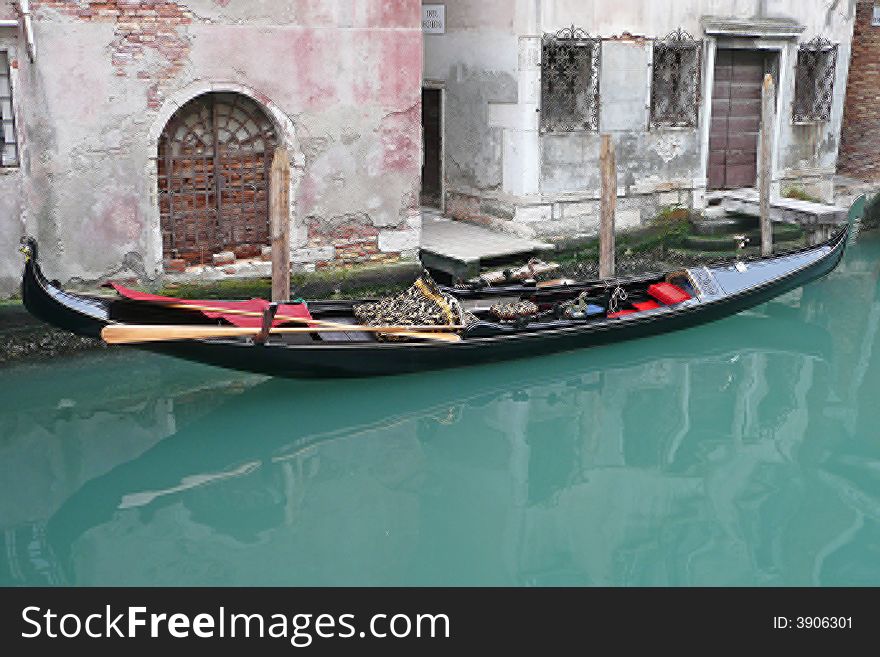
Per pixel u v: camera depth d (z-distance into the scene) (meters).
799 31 11.93
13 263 7.57
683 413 7.73
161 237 8.20
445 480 6.56
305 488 6.41
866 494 6.44
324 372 7.27
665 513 6.15
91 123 7.62
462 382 7.96
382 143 9.09
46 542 5.68
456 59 11.01
